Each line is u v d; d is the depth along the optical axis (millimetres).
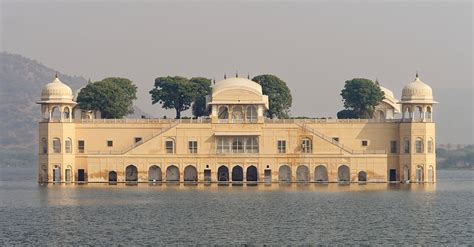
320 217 180000
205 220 174750
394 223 170000
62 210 194875
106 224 168250
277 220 174625
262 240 146875
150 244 142125
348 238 149125
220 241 145750
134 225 166625
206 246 140375
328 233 155375
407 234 154125
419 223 170125
